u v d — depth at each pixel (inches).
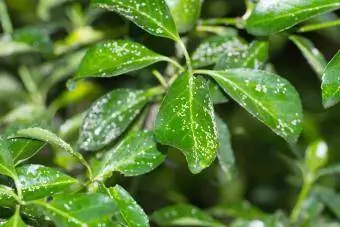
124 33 31.8
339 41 39.4
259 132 33.8
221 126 25.7
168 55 27.7
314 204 32.4
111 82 34.4
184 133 22.5
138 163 23.8
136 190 31.5
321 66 26.2
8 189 22.0
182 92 22.9
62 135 30.1
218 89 24.6
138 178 31.0
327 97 22.3
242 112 33.5
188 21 24.8
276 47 37.7
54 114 34.5
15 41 32.2
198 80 23.1
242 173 37.5
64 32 36.2
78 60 34.0
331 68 22.3
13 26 38.0
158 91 25.9
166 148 24.0
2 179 24.4
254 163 37.5
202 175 34.1
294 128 23.4
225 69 24.1
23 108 34.4
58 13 35.8
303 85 38.9
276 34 26.4
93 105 25.5
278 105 23.5
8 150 22.3
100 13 32.9
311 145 31.6
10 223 21.5
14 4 37.1
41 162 29.7
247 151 36.7
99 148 25.2
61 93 35.4
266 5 24.3
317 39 41.8
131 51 24.0
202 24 28.0
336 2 23.9
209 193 38.1
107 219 21.2
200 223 29.3
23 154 23.0
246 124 33.8
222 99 24.7
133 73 30.4
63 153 29.7
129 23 27.6
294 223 31.7
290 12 24.1
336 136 38.1
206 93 22.9
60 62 34.4
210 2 34.4
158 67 27.9
